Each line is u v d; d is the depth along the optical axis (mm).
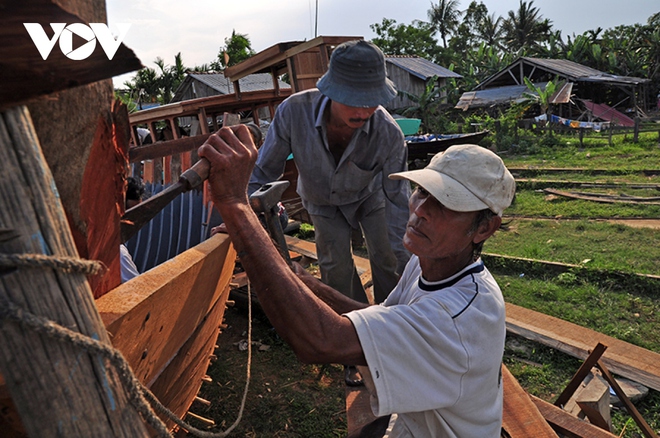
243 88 21703
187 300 1696
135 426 872
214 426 2990
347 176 2818
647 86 32812
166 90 31328
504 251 6379
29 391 740
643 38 37000
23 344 725
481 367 1325
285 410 3174
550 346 3859
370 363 1238
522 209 8586
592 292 4875
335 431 3000
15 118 719
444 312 1296
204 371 2480
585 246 6367
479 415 1393
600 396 2600
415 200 1464
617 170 11508
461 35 56906
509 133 19656
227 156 1304
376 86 2348
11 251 709
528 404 2328
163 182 3559
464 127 23141
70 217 1013
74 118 927
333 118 2627
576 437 2365
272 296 1254
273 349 3908
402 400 1259
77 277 800
